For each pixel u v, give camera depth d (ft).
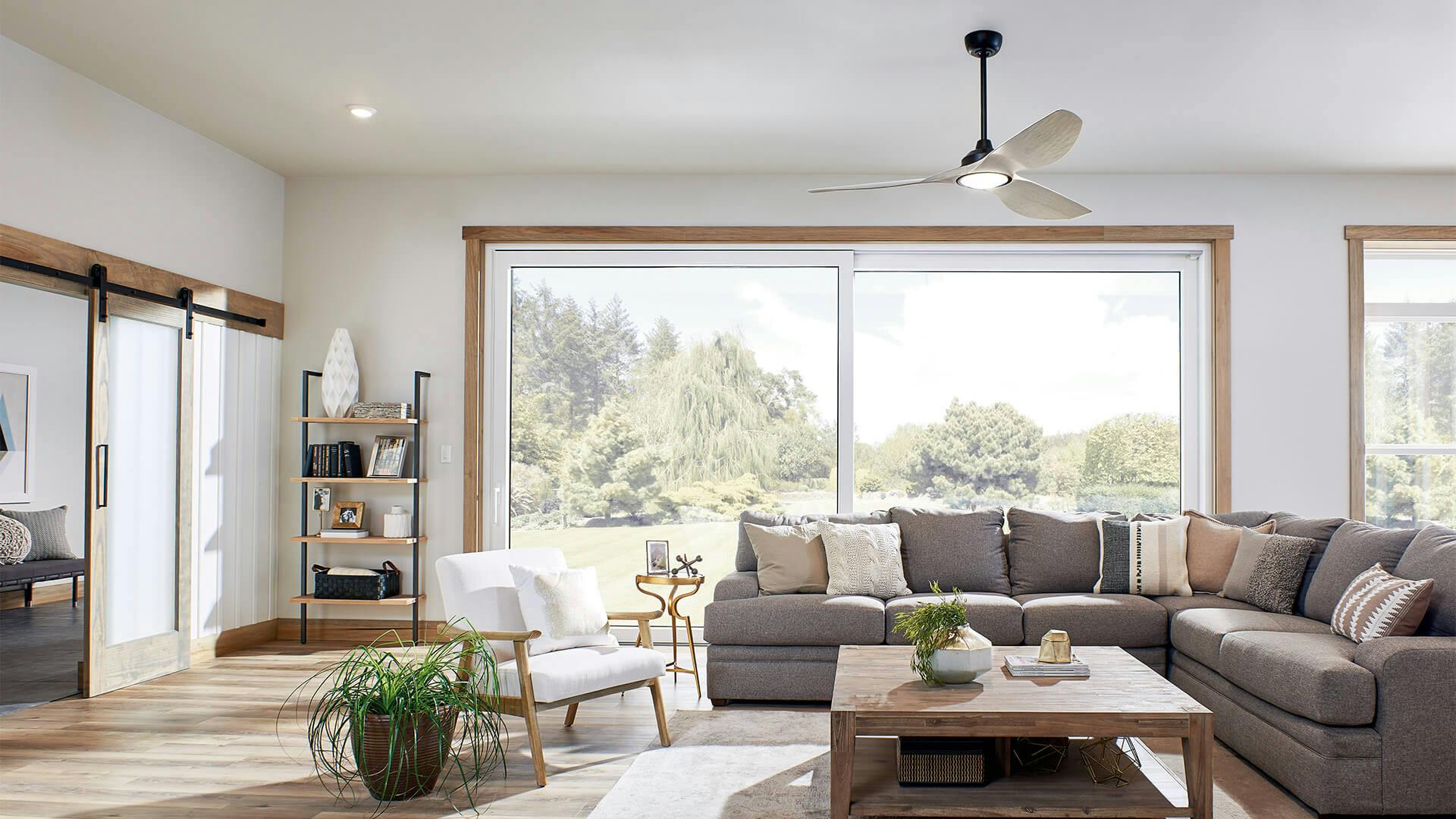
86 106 13.91
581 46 12.59
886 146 16.80
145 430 15.08
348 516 18.25
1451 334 18.78
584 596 12.10
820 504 18.63
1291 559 13.17
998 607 13.88
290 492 18.83
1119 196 18.38
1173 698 9.16
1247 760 11.18
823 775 10.73
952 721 8.73
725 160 17.69
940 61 13.05
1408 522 18.67
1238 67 13.20
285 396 18.88
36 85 13.01
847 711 8.77
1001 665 10.70
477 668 11.08
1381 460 18.74
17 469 22.41
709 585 18.53
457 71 13.51
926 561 15.48
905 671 10.43
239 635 17.51
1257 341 18.24
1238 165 17.71
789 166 18.07
